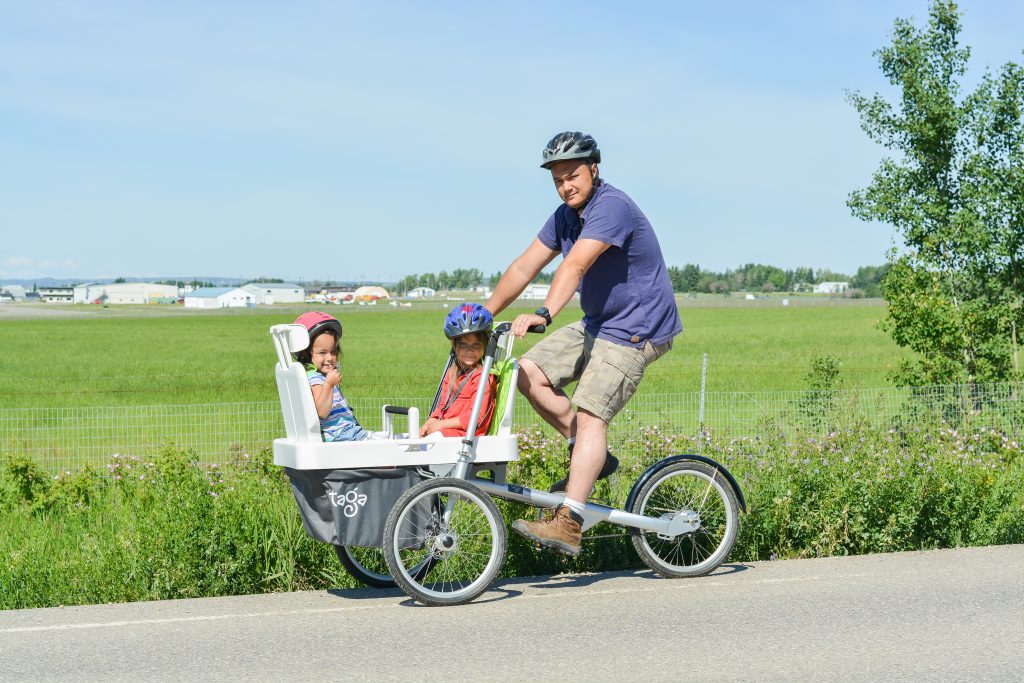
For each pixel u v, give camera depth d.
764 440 9.81
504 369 6.04
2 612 5.68
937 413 11.88
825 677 4.49
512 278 6.84
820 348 44.06
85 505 8.88
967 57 14.04
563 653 4.85
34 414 19.84
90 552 6.70
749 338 52.66
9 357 43.75
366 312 112.81
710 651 4.87
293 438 5.79
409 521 5.68
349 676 4.53
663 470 6.53
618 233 6.14
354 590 6.25
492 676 4.52
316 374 5.78
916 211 13.90
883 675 4.52
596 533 6.91
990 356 13.72
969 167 13.83
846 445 9.15
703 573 6.52
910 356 37.81
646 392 22.30
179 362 40.19
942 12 13.94
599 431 6.25
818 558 7.05
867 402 14.15
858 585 6.18
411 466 5.76
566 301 6.03
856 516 7.32
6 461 9.56
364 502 5.63
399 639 5.09
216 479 8.86
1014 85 13.71
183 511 6.54
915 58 14.02
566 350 6.46
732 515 6.65
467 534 6.08
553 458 8.14
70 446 13.90
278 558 6.43
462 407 6.00
